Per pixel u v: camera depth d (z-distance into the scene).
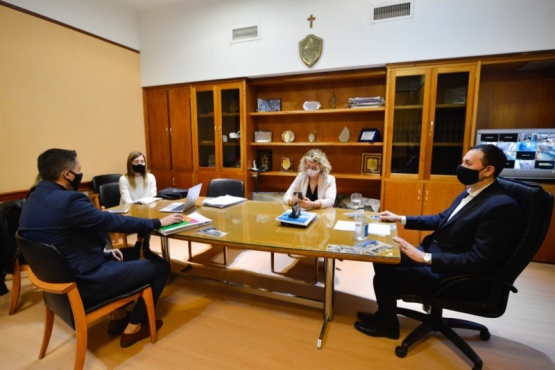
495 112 3.11
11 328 1.89
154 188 3.03
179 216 1.85
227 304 2.15
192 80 3.80
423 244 1.89
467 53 2.72
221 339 1.76
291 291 2.35
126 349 1.67
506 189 1.45
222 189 2.88
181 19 3.74
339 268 2.72
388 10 2.88
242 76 3.53
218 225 1.86
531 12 2.53
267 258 2.99
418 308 2.12
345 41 3.05
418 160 3.04
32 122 2.87
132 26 3.91
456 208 1.67
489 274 1.41
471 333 1.81
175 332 1.83
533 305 2.11
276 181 4.01
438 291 1.45
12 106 2.71
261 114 3.64
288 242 1.55
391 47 2.92
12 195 2.74
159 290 1.77
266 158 3.92
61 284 1.33
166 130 4.09
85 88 3.36
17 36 2.71
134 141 4.05
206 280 2.29
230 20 3.49
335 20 3.06
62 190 1.47
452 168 2.95
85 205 1.45
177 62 3.85
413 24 2.83
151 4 3.76
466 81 2.80
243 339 1.76
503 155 1.44
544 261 2.79
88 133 3.42
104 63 3.56
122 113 3.84
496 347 1.68
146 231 1.68
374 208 3.34
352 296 2.24
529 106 3.01
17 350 1.68
